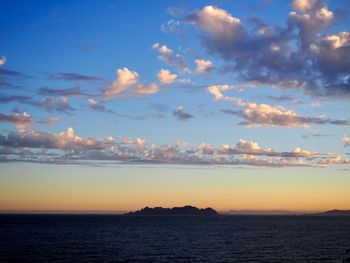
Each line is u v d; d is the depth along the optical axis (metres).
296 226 197.38
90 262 65.44
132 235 125.56
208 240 108.12
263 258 71.50
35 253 75.81
